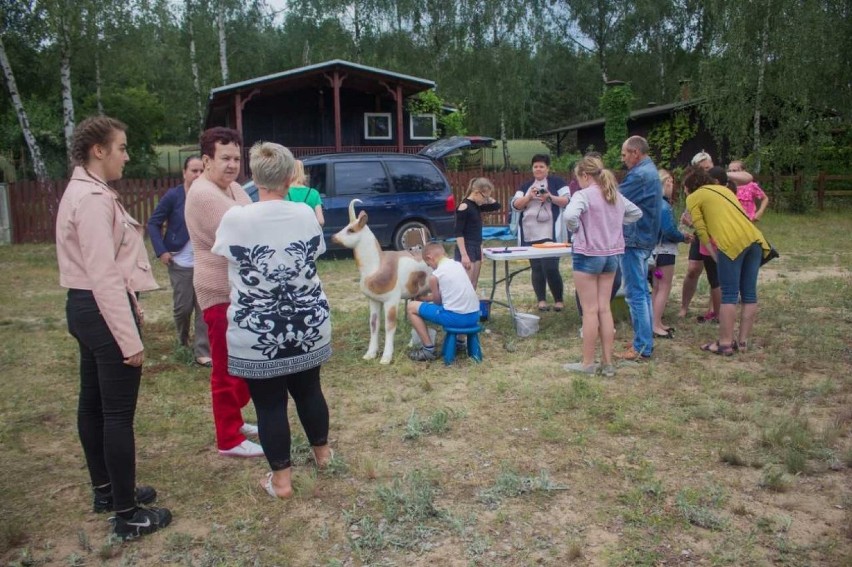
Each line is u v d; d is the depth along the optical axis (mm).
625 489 3504
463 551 2998
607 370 5320
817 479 3580
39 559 3020
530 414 4574
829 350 5859
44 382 5539
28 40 22453
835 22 20000
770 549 2955
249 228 3186
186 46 33031
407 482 3611
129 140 32844
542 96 47438
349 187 11891
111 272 2881
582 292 5262
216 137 3840
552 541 3053
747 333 5902
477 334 5863
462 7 34312
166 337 6973
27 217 14875
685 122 24812
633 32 36188
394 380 5426
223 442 3994
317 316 3361
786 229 14961
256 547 3076
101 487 3371
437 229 12352
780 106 19719
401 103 21766
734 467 3738
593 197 5070
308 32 36125
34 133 26203
